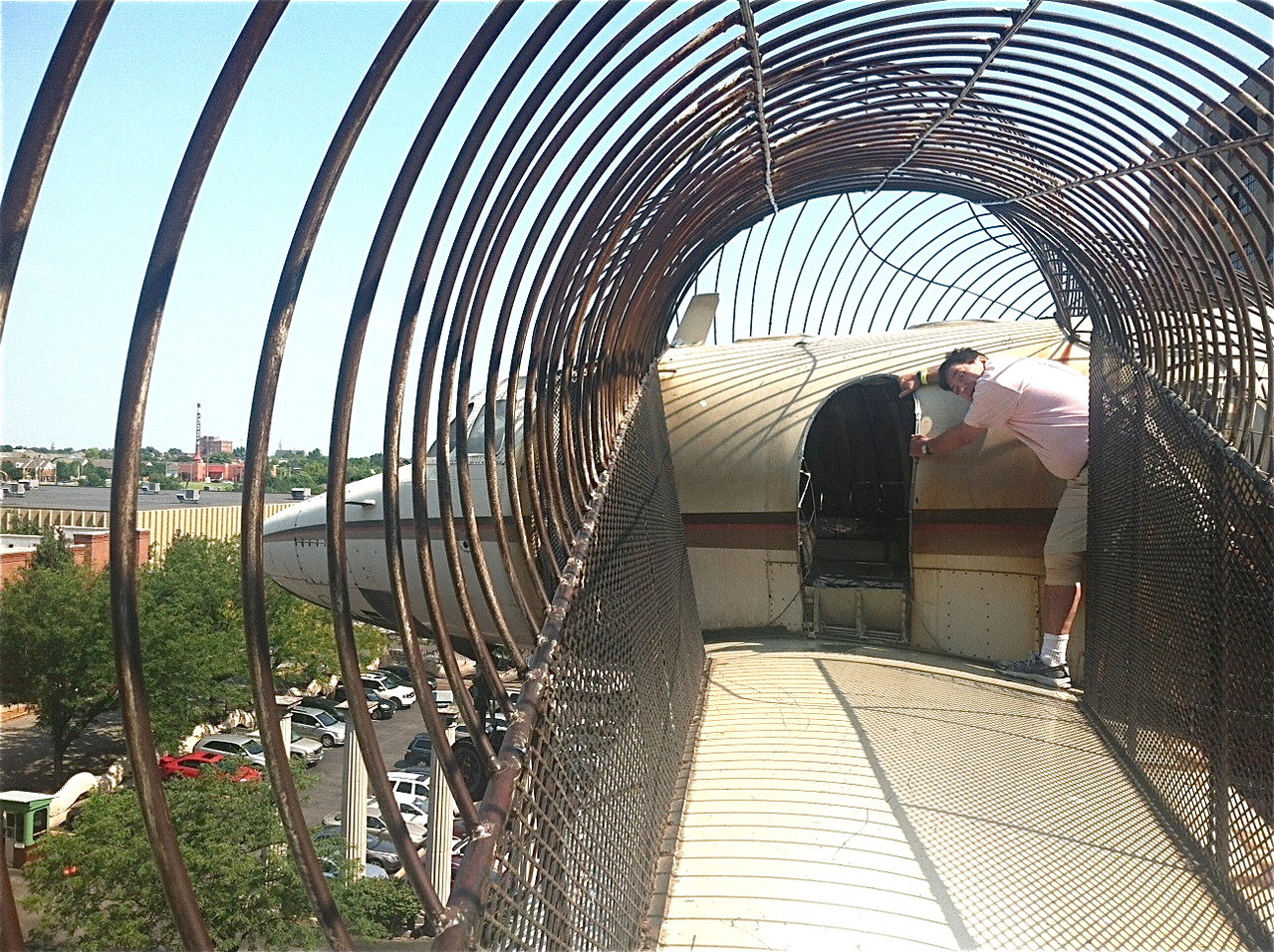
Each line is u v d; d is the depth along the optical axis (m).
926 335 9.75
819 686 7.44
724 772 5.70
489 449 3.63
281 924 18.48
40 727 31.05
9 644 29.12
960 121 6.13
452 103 2.32
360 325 2.33
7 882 1.37
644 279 6.24
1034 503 8.07
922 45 4.78
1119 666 6.27
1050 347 8.98
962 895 4.21
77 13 1.45
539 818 2.96
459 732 30.56
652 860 4.42
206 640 30.80
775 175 6.36
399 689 42.56
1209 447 4.77
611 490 4.97
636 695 4.65
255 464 1.94
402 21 1.93
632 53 3.37
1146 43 4.65
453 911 2.20
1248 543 4.21
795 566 9.02
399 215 2.34
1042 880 4.36
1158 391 5.69
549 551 4.05
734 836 4.80
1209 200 5.53
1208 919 4.07
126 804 19.16
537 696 3.16
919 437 8.30
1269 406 5.53
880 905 4.10
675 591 6.79
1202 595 4.77
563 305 4.59
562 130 3.36
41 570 30.25
